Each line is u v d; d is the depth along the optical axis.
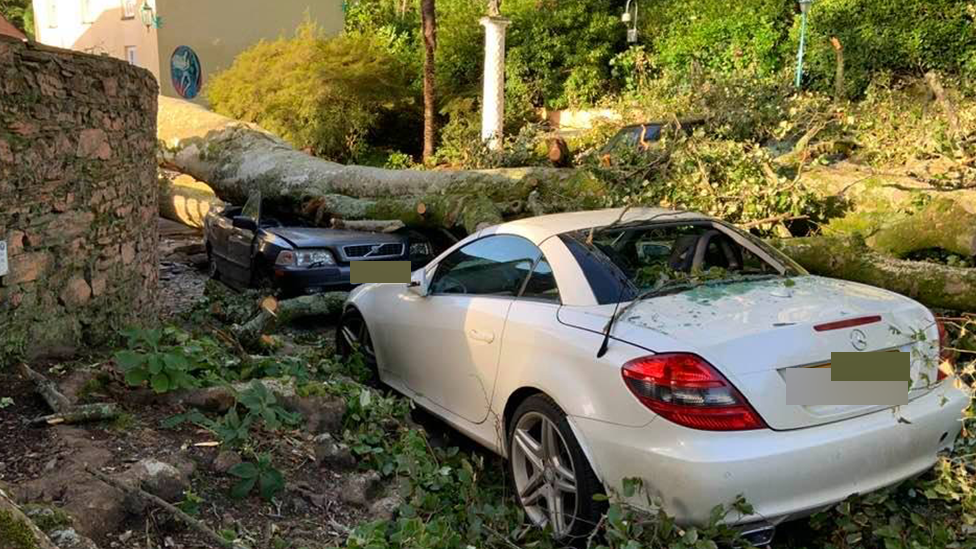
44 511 2.73
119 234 5.43
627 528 3.08
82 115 4.84
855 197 7.08
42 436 3.51
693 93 11.16
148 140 6.18
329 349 6.45
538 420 3.74
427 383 4.86
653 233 4.34
